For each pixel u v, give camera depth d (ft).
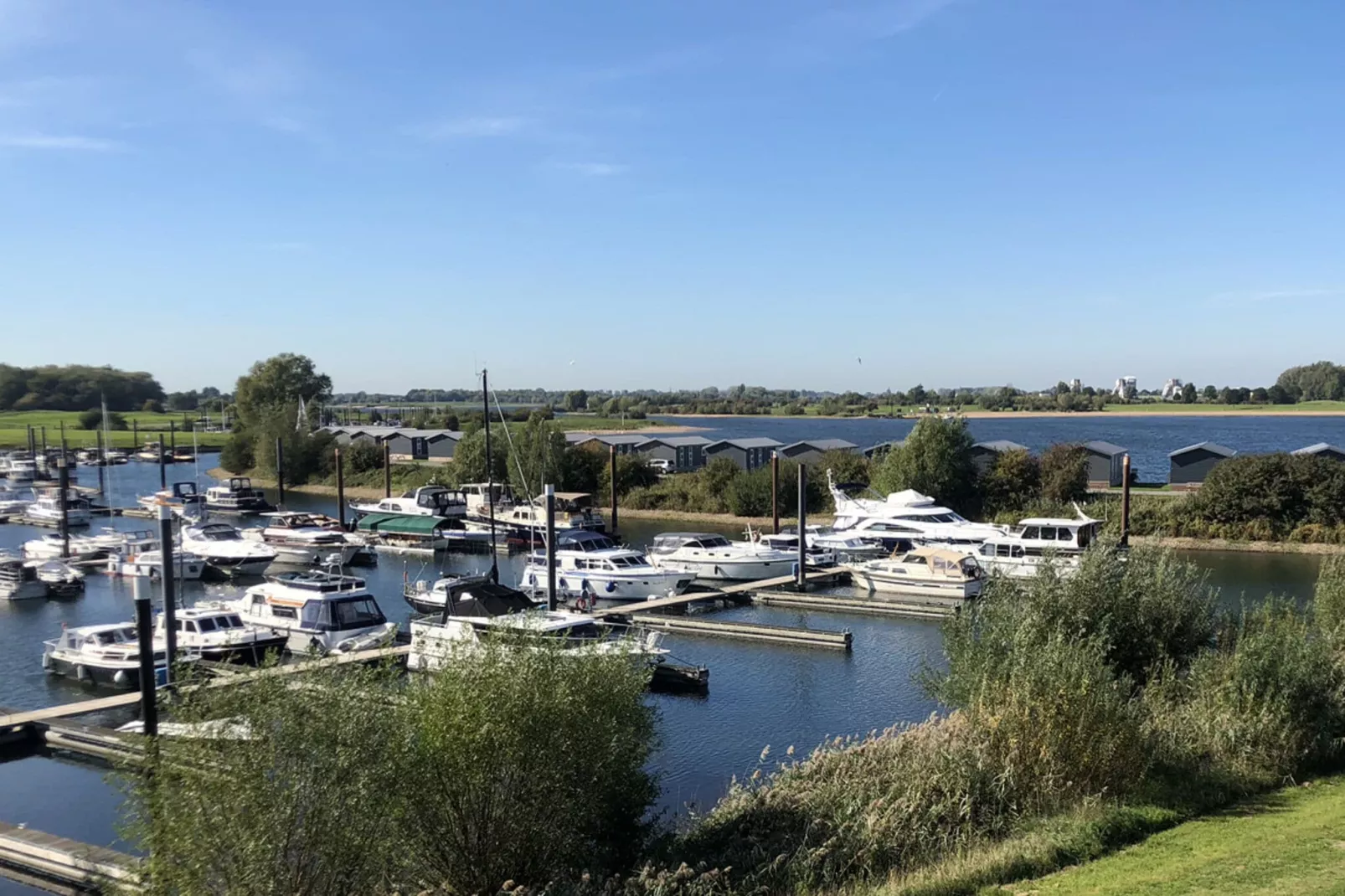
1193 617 70.38
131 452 449.48
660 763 76.48
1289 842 40.91
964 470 220.23
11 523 262.67
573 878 45.14
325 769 36.14
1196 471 231.91
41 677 107.96
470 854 43.78
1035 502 210.59
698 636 120.67
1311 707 55.98
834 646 112.57
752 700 93.40
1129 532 180.96
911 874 42.34
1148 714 55.36
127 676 101.30
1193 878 37.37
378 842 37.55
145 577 63.00
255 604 118.52
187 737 35.53
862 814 48.14
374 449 346.13
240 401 455.63
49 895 55.47
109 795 72.79
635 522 243.19
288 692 37.35
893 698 93.81
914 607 132.05
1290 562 164.76
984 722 52.54
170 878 34.12
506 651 47.29
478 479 267.59
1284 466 184.03
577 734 46.29
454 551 203.62
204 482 350.43
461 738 43.04
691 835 51.06
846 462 246.27
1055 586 69.41
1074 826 44.60
